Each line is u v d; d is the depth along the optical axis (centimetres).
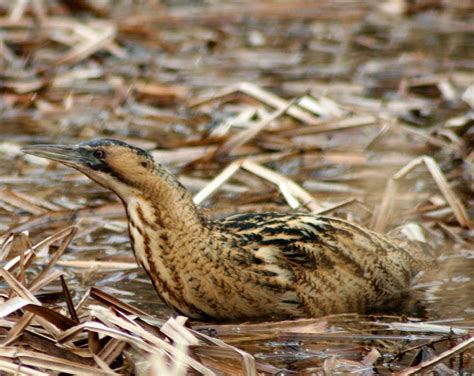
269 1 2273
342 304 1071
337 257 1066
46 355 834
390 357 934
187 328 890
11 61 1884
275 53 1991
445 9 2248
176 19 2133
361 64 1930
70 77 1789
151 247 1034
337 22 2169
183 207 1027
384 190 1378
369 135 1600
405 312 1063
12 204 1327
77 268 1139
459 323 1019
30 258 1007
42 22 1975
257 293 1039
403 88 1778
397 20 2192
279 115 1483
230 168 1316
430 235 1241
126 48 1977
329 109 1595
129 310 934
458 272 1156
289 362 927
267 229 1052
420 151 1527
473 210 1316
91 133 1606
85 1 2139
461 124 1551
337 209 1270
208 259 1027
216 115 1667
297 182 1417
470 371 899
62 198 1370
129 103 1723
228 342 969
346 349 952
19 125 1650
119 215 1306
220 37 2058
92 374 824
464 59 1948
